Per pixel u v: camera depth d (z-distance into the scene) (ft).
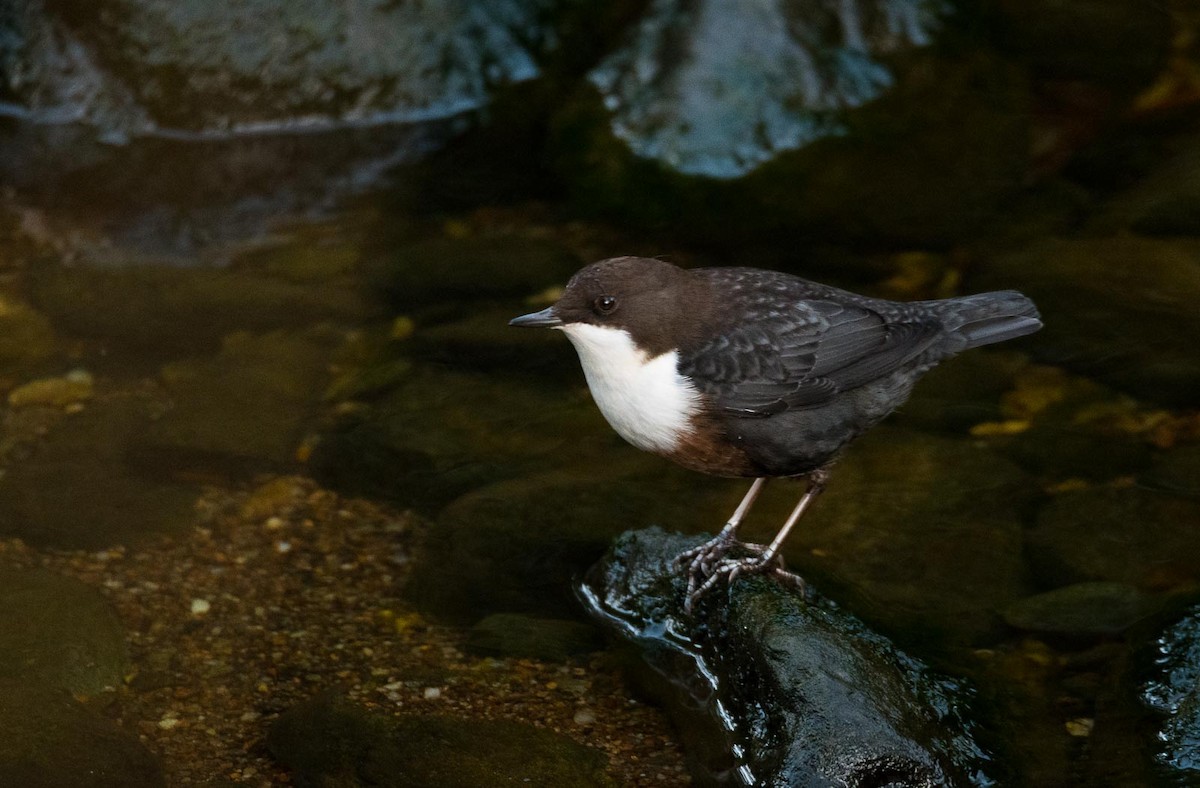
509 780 13.25
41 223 26.25
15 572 16.60
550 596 16.47
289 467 19.31
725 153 26.18
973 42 28.27
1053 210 25.26
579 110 27.78
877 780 12.64
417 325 22.98
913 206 25.63
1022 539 17.52
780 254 25.21
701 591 15.35
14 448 19.54
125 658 15.21
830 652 13.70
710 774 13.57
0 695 14.15
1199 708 13.42
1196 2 30.53
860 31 27.61
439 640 15.79
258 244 25.68
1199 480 18.57
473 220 26.61
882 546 17.26
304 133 30.25
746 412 15.14
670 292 15.14
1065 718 14.30
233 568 17.15
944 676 14.53
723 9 27.61
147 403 20.72
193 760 13.58
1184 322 21.72
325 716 14.19
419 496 18.70
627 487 18.42
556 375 21.67
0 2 29.84
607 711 14.55
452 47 30.83
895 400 15.92
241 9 29.73
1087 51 29.71
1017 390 21.21
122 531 17.74
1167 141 27.14
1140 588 16.43
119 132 29.89
